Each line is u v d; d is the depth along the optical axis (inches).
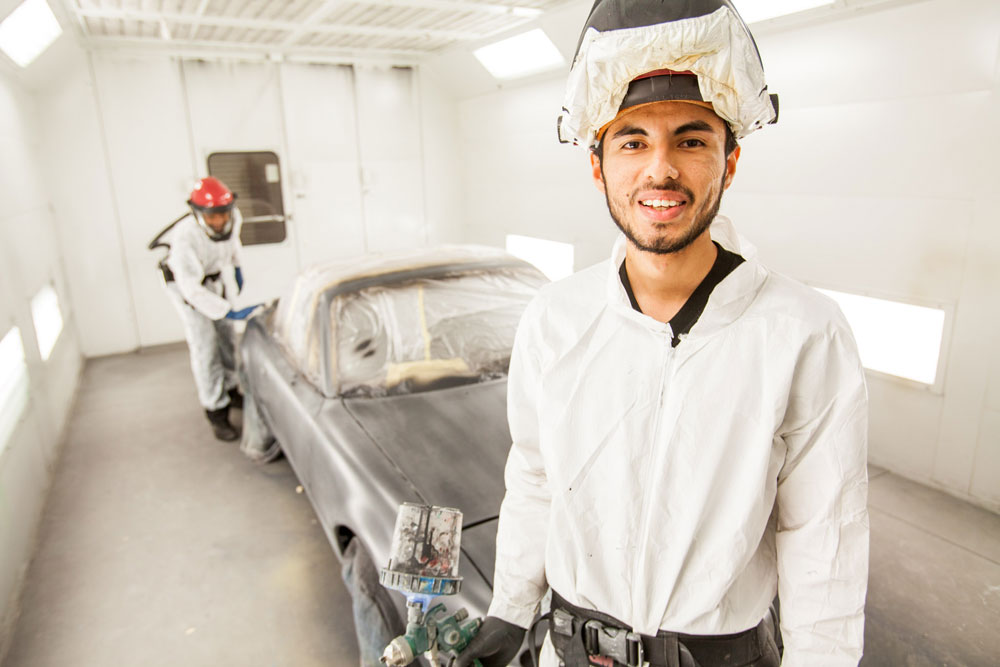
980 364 112.4
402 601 70.7
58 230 225.1
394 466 83.3
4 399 116.5
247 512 127.2
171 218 244.7
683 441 34.2
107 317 239.5
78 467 148.1
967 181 109.3
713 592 33.9
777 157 141.9
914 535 108.7
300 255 275.4
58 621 97.7
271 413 124.3
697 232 32.5
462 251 134.2
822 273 136.9
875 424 132.4
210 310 149.7
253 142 255.8
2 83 171.9
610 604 36.6
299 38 229.5
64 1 165.8
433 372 106.7
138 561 112.1
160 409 183.5
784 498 35.0
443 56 258.4
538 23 193.6
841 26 124.0
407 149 288.0
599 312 37.5
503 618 42.8
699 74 30.2
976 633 86.7
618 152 33.0
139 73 231.0
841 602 32.9
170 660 89.0
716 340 33.8
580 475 36.9
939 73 110.6
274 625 95.4
